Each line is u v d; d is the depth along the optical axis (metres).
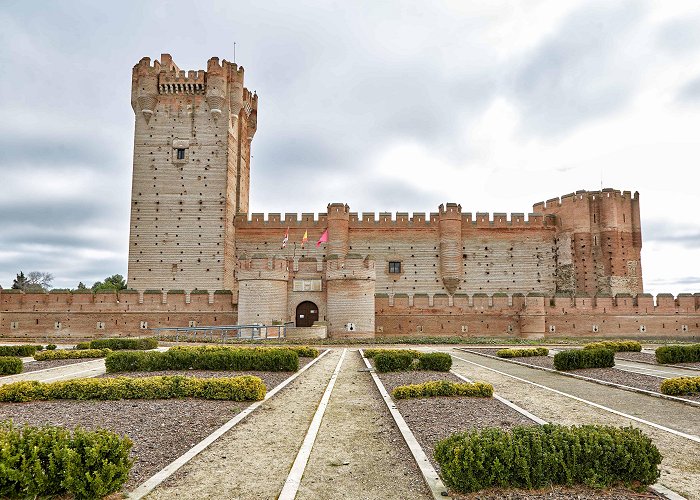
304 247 54.84
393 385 15.02
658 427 9.91
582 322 45.94
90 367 19.64
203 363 18.34
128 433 9.31
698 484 6.89
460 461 6.44
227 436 9.25
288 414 11.16
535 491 6.50
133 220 51.19
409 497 6.43
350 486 6.80
